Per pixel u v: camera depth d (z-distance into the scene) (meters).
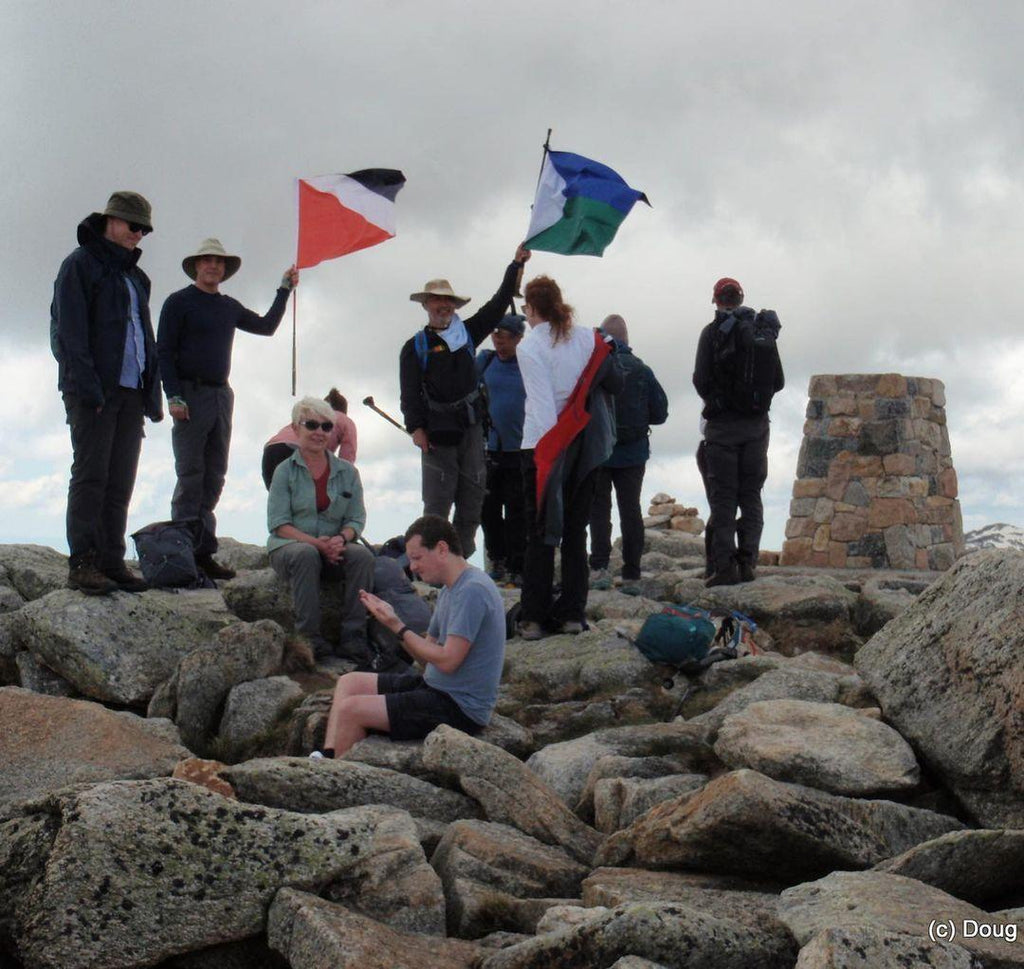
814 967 3.89
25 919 4.54
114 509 8.41
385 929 4.65
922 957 3.93
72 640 7.85
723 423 10.23
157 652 8.05
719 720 6.99
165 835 4.74
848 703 7.04
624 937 4.28
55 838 4.71
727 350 10.10
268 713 7.27
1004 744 5.93
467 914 4.98
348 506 8.62
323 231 9.87
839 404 13.45
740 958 4.31
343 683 6.79
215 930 4.64
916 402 13.34
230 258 9.31
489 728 6.99
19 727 6.42
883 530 13.07
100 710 6.60
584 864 5.68
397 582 8.59
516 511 10.68
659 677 7.83
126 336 8.16
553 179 9.27
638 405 10.52
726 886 5.27
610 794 6.08
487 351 10.60
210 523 9.75
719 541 10.20
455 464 9.25
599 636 8.30
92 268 7.95
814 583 9.88
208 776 5.82
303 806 5.79
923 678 6.52
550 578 8.62
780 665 7.73
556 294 8.14
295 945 4.54
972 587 6.68
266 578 9.02
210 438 9.54
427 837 5.64
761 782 5.24
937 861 4.98
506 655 8.29
